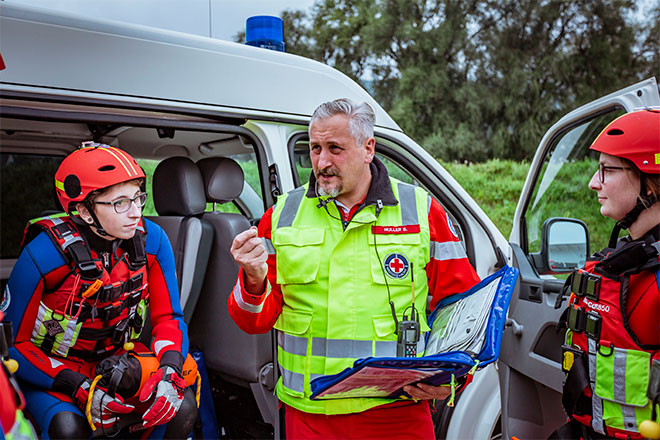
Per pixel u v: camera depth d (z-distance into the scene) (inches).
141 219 78.4
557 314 80.9
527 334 87.1
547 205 98.0
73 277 70.0
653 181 55.9
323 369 66.2
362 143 65.6
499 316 59.7
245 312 65.3
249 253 60.5
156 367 74.5
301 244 67.3
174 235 91.2
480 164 618.5
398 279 66.4
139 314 77.1
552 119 648.4
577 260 85.4
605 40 655.1
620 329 55.7
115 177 68.6
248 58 87.4
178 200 92.4
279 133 89.7
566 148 92.5
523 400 89.8
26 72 69.6
